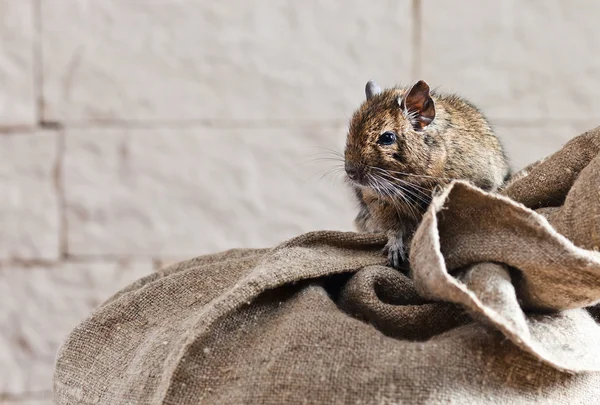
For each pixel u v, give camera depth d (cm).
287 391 102
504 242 104
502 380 102
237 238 151
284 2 150
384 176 117
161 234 151
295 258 107
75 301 151
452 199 104
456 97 122
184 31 150
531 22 151
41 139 150
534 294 104
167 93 150
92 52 150
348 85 151
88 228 151
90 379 108
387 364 102
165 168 151
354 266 107
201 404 104
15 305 151
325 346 103
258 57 150
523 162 152
